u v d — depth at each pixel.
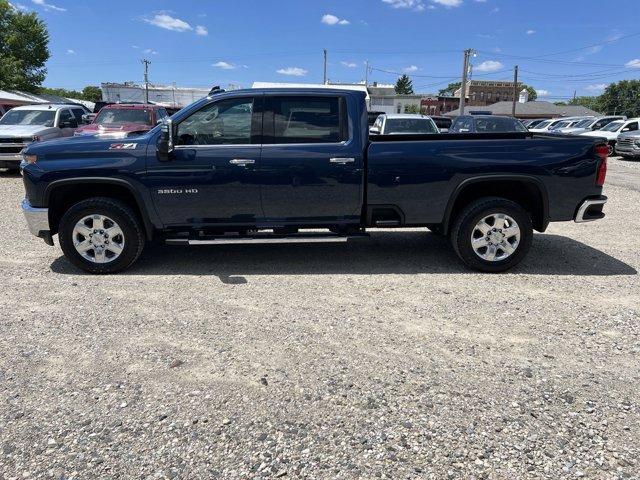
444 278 5.41
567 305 4.66
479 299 4.80
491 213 5.42
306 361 3.61
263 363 3.58
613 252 6.45
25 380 3.34
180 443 2.74
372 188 5.35
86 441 2.75
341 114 5.32
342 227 5.61
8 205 9.42
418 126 13.77
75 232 5.33
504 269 5.56
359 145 5.32
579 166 5.36
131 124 14.29
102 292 4.94
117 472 2.53
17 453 2.65
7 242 6.77
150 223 5.38
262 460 2.62
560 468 2.56
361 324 4.23
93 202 5.27
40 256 6.13
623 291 5.03
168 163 5.21
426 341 3.93
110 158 5.20
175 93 45.72
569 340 3.96
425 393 3.21
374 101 68.94
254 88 5.33
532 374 3.45
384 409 3.04
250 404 3.09
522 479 2.48
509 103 78.69
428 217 5.47
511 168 5.31
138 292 4.95
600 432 2.84
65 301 4.69
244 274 5.53
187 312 4.46
